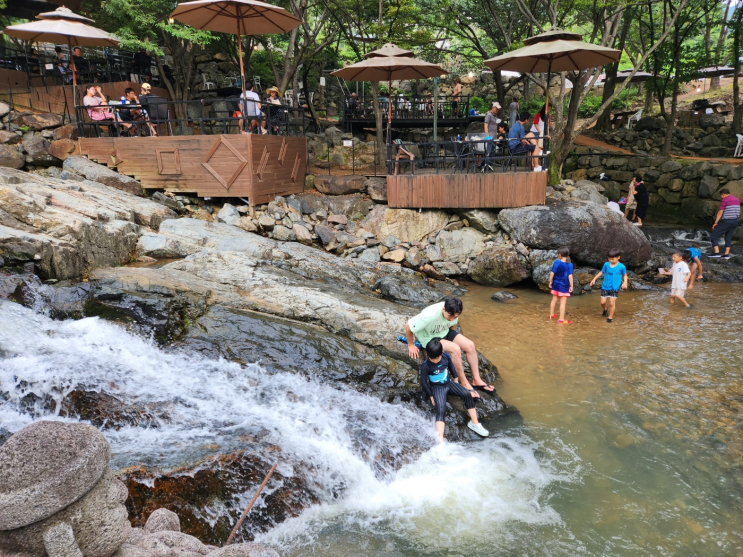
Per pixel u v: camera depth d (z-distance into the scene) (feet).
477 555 13.39
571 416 20.15
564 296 29.94
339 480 16.12
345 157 57.31
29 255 22.30
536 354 25.68
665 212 57.36
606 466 17.10
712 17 79.15
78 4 56.29
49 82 50.80
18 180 29.55
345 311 23.89
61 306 21.35
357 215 41.47
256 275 26.71
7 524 5.41
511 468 17.13
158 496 13.10
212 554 7.95
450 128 69.77
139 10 47.62
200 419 17.30
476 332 28.71
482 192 38.78
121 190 37.55
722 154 64.69
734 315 31.12
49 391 16.49
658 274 39.73
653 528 14.26
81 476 5.72
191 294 23.27
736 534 14.01
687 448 17.85
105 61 52.54
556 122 49.39
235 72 70.95
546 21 65.92
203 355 20.76
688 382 22.43
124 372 18.54
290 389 19.74
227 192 37.83
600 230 37.24
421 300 31.42
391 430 18.61
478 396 19.71
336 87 86.69
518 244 37.70
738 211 42.57
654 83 66.74
